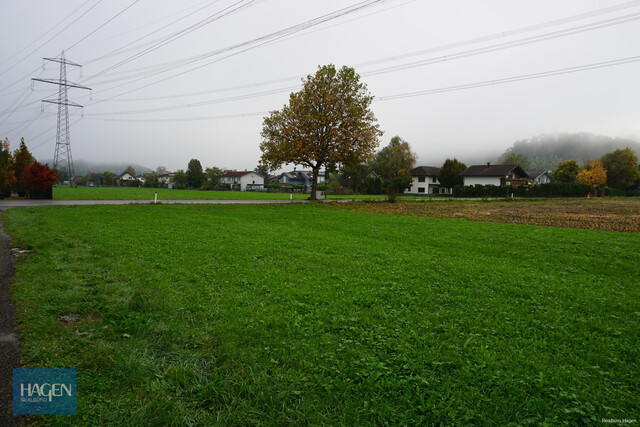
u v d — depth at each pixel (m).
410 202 45.66
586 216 28.16
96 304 6.15
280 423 3.52
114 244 11.48
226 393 3.90
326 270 9.45
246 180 116.12
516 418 3.67
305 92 40.16
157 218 20.05
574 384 4.34
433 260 11.09
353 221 22.44
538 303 7.29
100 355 4.38
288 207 32.88
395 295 7.44
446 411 3.73
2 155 38.00
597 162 87.94
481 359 4.74
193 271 8.76
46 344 4.57
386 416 3.65
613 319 6.60
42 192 33.38
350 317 6.17
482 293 7.85
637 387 4.34
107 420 3.33
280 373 4.32
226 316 5.98
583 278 9.49
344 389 4.05
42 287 6.74
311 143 38.94
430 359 4.73
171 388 3.96
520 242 14.85
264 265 9.66
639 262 11.48
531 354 5.04
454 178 88.12
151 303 6.29
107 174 128.12
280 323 5.76
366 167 91.00
